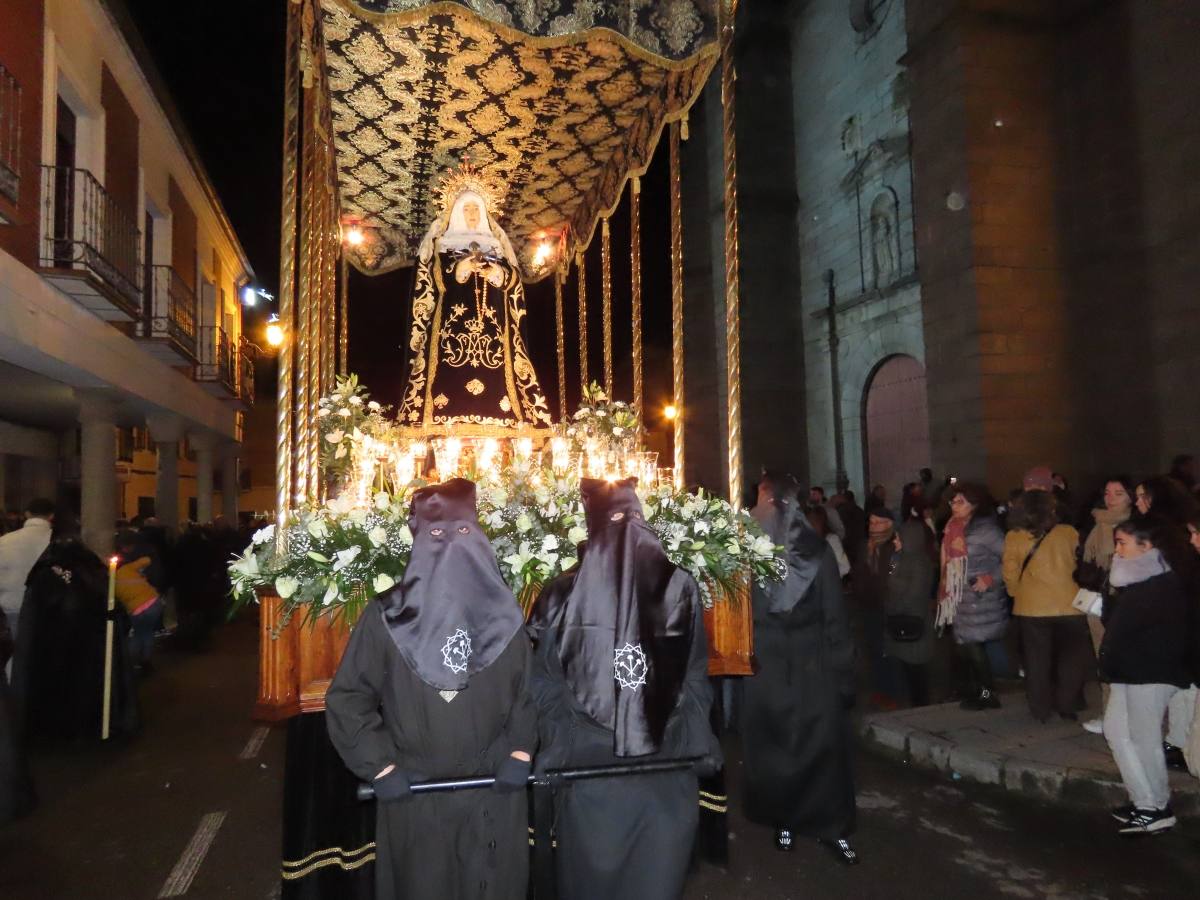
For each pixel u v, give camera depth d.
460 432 6.45
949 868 4.20
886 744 6.15
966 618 6.54
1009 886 4.01
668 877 2.64
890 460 17.86
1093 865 4.22
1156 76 12.62
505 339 6.91
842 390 19.31
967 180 13.79
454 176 7.47
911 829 4.69
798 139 21.28
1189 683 4.39
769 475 4.56
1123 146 13.16
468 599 2.58
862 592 7.74
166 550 11.16
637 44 5.24
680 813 2.71
